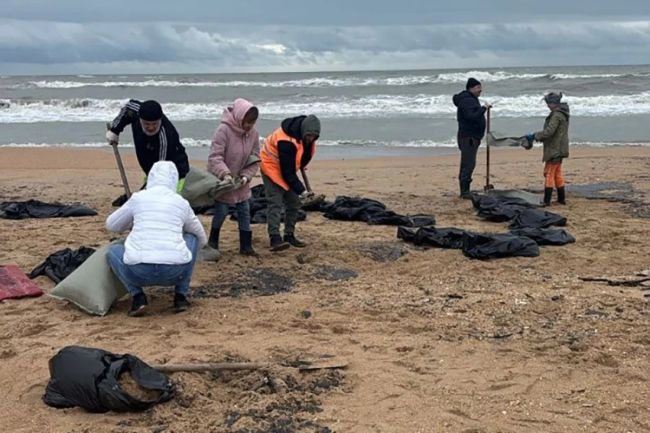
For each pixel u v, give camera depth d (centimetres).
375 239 941
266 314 641
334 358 531
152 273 610
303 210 1142
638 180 1447
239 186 798
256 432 424
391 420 438
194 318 629
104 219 1091
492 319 618
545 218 1000
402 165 1789
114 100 3853
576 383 486
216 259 820
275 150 840
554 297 671
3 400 475
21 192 1396
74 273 663
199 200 805
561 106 1131
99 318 633
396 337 579
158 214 619
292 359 531
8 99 3991
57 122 3194
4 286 707
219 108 3541
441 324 607
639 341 557
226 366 507
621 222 1023
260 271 786
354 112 3347
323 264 814
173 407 459
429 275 766
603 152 1966
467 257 838
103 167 1812
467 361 526
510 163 1788
